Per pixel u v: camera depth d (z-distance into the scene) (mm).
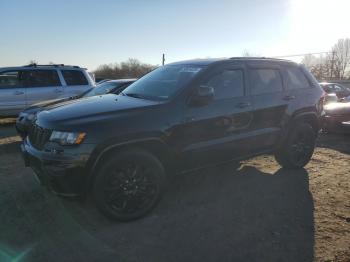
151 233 3752
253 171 5785
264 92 5172
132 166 3951
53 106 4629
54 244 3523
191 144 4344
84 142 3643
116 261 3248
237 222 3994
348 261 3242
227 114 4621
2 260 3227
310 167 6090
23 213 4188
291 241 3584
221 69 4746
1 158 6703
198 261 3250
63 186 3691
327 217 4129
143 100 4414
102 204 3811
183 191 4918
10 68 11055
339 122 8727
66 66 11883
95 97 4883
